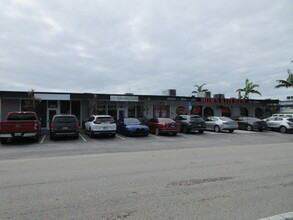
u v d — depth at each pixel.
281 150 10.59
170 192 4.79
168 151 10.27
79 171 6.52
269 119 22.89
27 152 9.98
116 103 23.62
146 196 4.55
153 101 24.86
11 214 3.75
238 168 6.89
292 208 3.99
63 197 4.49
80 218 3.61
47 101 21.41
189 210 3.90
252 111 31.59
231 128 19.81
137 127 15.93
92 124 15.04
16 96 18.31
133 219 3.57
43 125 21.19
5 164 7.50
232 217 3.63
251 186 5.18
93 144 12.57
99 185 5.24
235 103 28.09
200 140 14.63
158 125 17.28
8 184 5.30
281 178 5.82
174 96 24.61
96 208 3.99
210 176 6.00
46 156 9.02
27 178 5.80
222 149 10.91
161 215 3.71
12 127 12.37
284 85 28.19
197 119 18.78
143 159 8.32
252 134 18.88
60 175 6.09
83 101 22.39
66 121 14.25
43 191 4.83
